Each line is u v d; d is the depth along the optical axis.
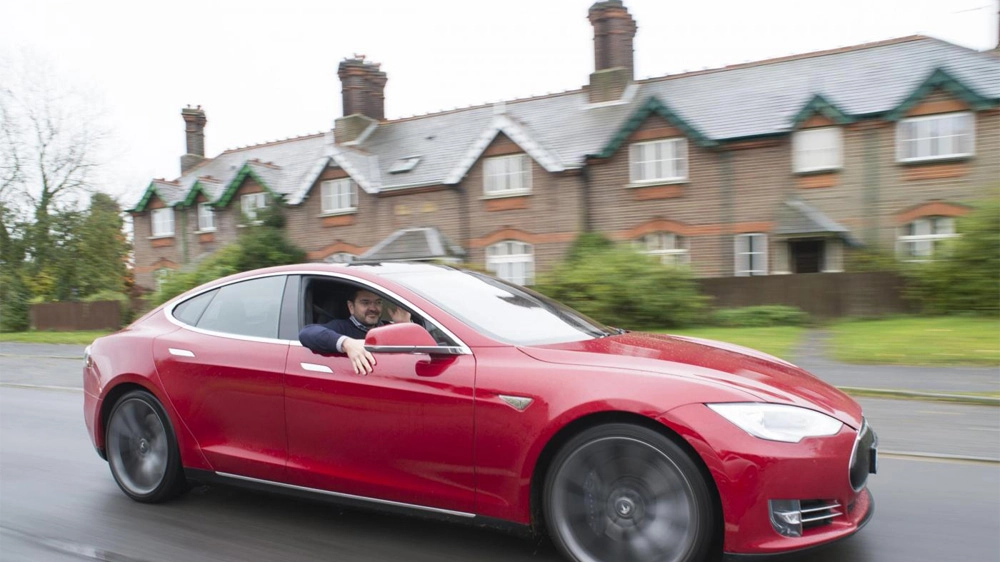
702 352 3.78
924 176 18.78
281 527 4.07
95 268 35.91
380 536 3.88
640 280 17.22
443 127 28.64
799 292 18.22
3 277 33.69
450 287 4.15
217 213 31.97
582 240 22.11
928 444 5.75
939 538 3.72
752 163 20.58
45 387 10.58
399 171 26.81
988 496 4.39
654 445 3.11
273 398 3.98
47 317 32.97
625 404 3.14
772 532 2.99
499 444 3.36
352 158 27.50
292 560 3.62
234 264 27.17
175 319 4.66
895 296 17.38
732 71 23.41
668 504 3.12
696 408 3.07
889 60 20.86
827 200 19.81
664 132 21.58
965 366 9.64
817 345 12.23
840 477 3.07
